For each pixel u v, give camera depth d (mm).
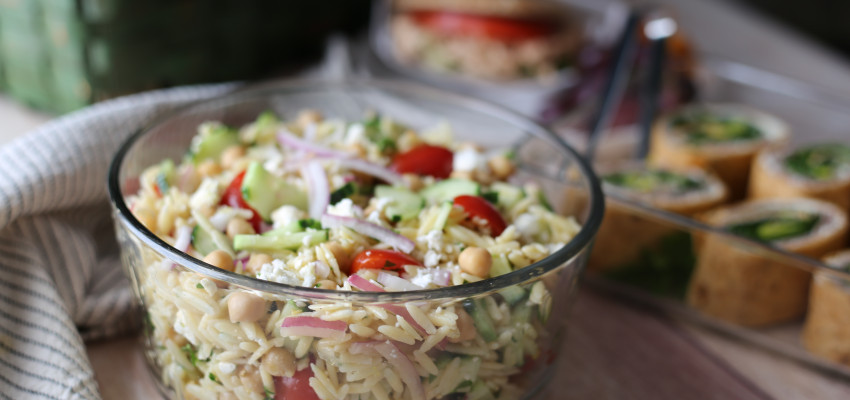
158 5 627
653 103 680
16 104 668
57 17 604
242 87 549
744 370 523
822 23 1096
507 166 500
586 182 470
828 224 594
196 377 425
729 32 954
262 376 403
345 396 402
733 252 530
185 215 446
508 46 791
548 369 460
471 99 551
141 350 492
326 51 782
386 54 818
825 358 524
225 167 487
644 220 543
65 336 455
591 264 569
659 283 555
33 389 438
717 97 789
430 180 477
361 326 390
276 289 383
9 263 472
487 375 420
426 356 400
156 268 410
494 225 446
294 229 429
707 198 623
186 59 665
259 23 716
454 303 394
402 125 553
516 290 406
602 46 802
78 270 491
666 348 533
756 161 670
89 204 522
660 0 1003
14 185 477
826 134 737
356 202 459
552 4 809
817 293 522
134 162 478
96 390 446
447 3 796
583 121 694
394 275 410
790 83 786
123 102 549
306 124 532
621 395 497
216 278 389
